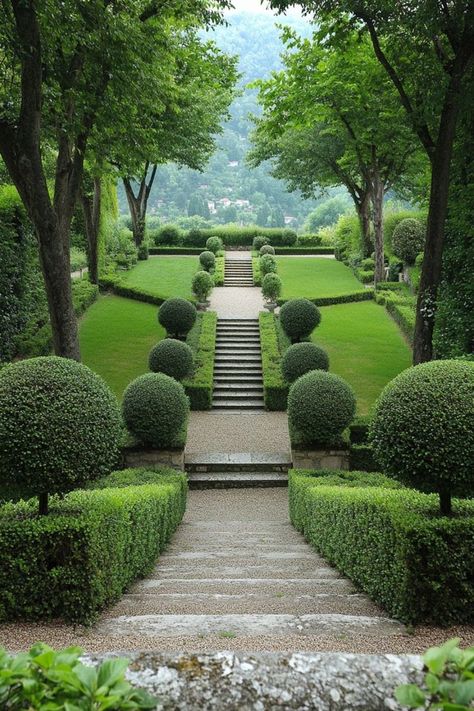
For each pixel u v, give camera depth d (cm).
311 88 1633
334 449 1195
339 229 3966
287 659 166
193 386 1698
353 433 1234
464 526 405
